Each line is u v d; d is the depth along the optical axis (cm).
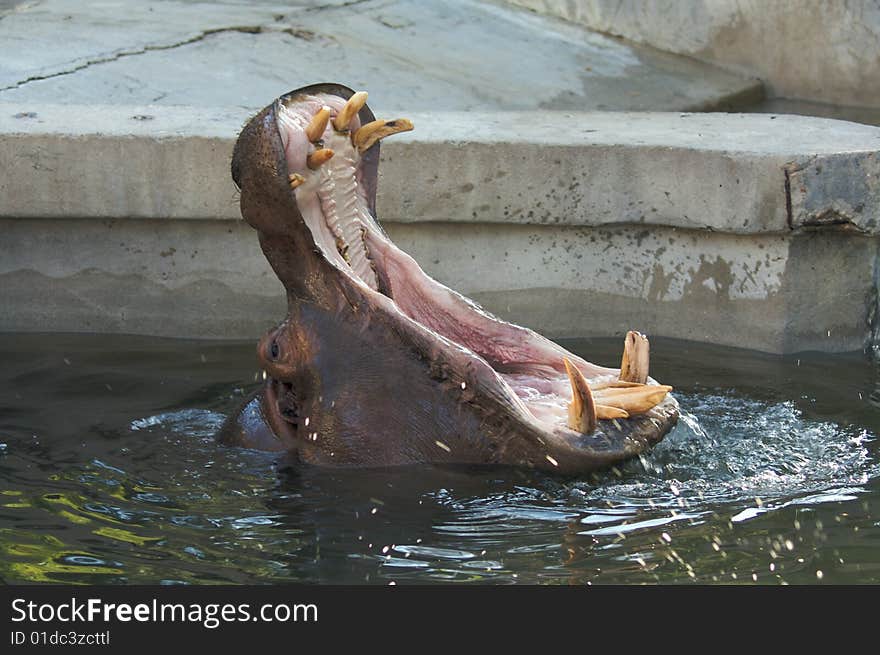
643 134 859
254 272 866
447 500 553
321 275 571
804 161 785
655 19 1434
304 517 544
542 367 611
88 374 773
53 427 672
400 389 576
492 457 573
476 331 606
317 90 565
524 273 862
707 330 845
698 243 838
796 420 664
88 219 865
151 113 905
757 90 1382
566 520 536
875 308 827
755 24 1379
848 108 1338
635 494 562
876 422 662
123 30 1278
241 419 643
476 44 1374
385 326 573
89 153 838
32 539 529
